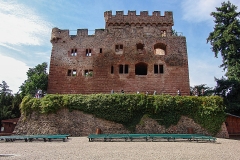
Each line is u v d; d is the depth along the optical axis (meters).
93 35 39.59
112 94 29.22
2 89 55.75
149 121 27.97
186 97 28.69
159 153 15.76
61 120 28.53
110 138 22.69
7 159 13.77
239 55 37.19
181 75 36.31
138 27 39.56
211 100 28.28
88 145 19.84
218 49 39.16
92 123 28.27
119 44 38.75
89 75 37.56
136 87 36.09
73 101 29.09
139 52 38.00
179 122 27.88
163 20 43.19
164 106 28.06
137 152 16.16
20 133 28.42
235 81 36.25
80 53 38.75
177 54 37.53
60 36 39.88
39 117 28.84
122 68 37.69
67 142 22.09
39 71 44.69
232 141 23.38
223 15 38.97
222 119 27.59
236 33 37.50
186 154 15.42
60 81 37.38
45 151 16.75
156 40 38.59
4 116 37.00
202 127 27.52
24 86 43.12
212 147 18.88
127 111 28.08
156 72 37.53
